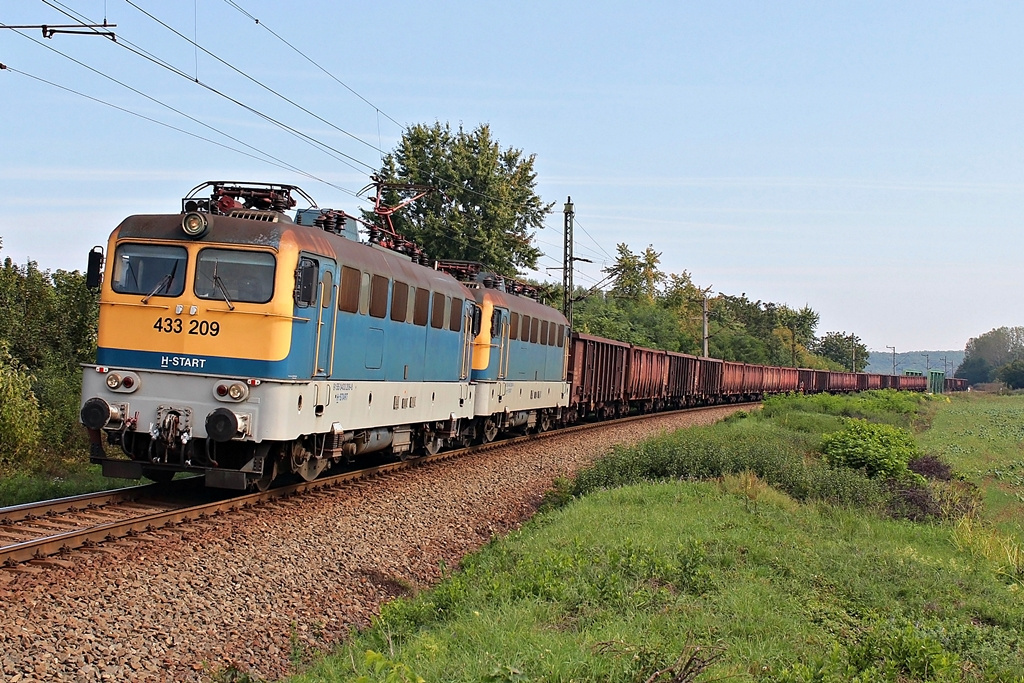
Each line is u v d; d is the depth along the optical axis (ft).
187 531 35.24
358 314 48.01
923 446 99.91
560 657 23.90
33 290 71.46
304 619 30.01
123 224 42.29
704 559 36.22
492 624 27.61
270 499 43.62
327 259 43.98
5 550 28.73
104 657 23.66
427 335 59.16
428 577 38.42
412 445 61.36
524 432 91.25
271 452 43.34
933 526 51.34
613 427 106.52
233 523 37.50
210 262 41.06
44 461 53.57
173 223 41.83
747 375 201.05
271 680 25.18
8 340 66.49
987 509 59.47
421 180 146.41
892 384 308.60
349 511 43.11
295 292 41.01
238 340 40.47
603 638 26.05
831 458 71.92
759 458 61.41
